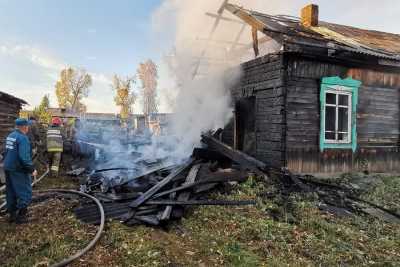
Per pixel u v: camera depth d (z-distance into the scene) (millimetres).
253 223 5547
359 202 7254
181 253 4535
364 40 11156
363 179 9164
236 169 8422
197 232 5281
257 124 9852
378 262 4562
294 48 8375
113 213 5949
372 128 10102
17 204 5496
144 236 5027
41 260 4156
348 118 9734
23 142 5484
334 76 9359
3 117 13023
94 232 5086
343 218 6156
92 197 6797
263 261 4398
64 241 4766
